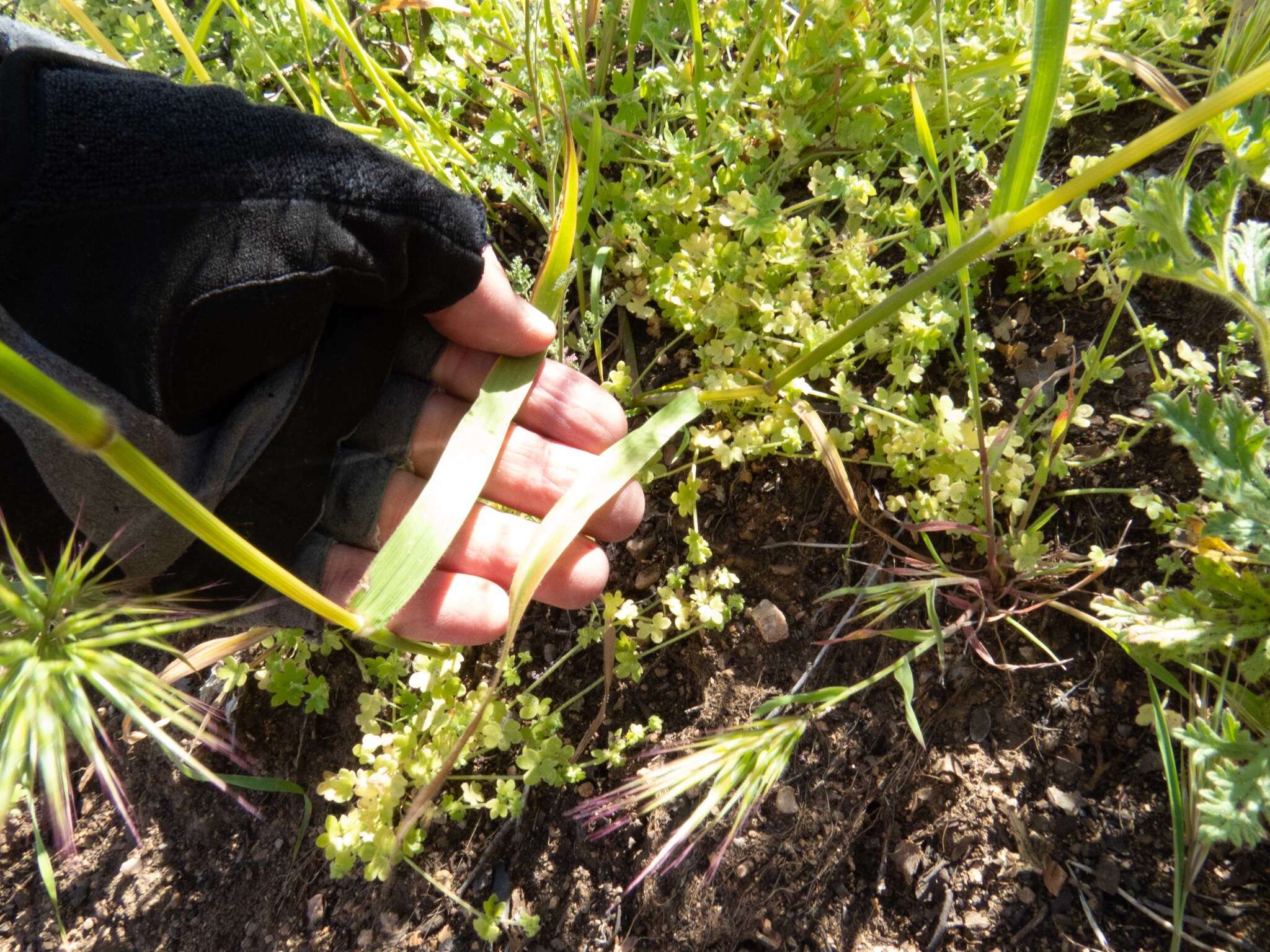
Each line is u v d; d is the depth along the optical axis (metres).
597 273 0.26
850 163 0.27
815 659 0.25
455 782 0.25
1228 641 0.20
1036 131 0.16
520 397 0.23
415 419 0.25
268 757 0.27
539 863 0.25
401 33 0.30
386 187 0.21
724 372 0.25
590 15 0.27
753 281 0.26
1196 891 0.21
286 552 0.23
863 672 0.25
